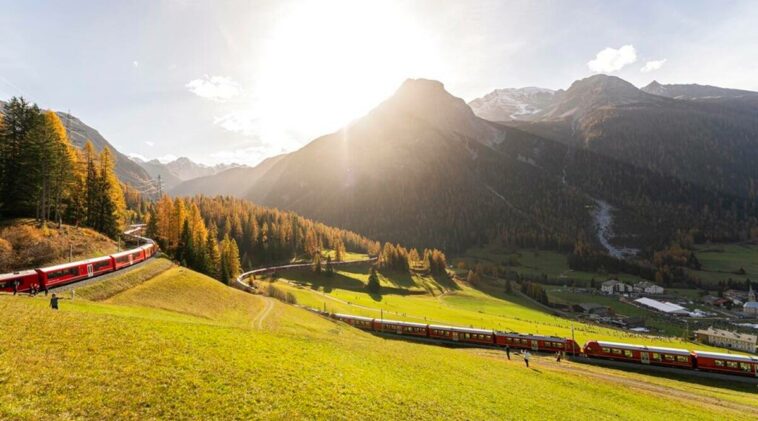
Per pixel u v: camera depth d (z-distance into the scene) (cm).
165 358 2534
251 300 7419
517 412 3047
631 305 19312
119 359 2380
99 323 2978
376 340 6019
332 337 4909
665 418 3644
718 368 6006
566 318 15925
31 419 1633
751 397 5122
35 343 2366
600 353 6681
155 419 1828
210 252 11325
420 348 5384
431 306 14388
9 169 7994
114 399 1917
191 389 2184
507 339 7431
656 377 5900
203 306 5869
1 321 2608
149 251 8012
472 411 2811
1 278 4325
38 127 7881
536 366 5588
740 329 15500
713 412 4088
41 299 3891
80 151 10256
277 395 2333
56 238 7175
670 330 15138
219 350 2925
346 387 2719
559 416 3167
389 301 14188
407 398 2770
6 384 1852
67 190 8825
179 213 11294
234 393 2239
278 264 19438
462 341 7788
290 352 3331
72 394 1891
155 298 5503
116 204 10444
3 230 6725
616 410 3675
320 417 2162
